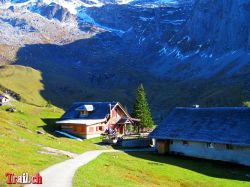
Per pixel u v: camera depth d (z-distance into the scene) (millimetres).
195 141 78000
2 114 104688
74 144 81375
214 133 75438
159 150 84125
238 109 78312
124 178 46781
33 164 47531
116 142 98750
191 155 79062
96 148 84500
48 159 53062
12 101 156000
